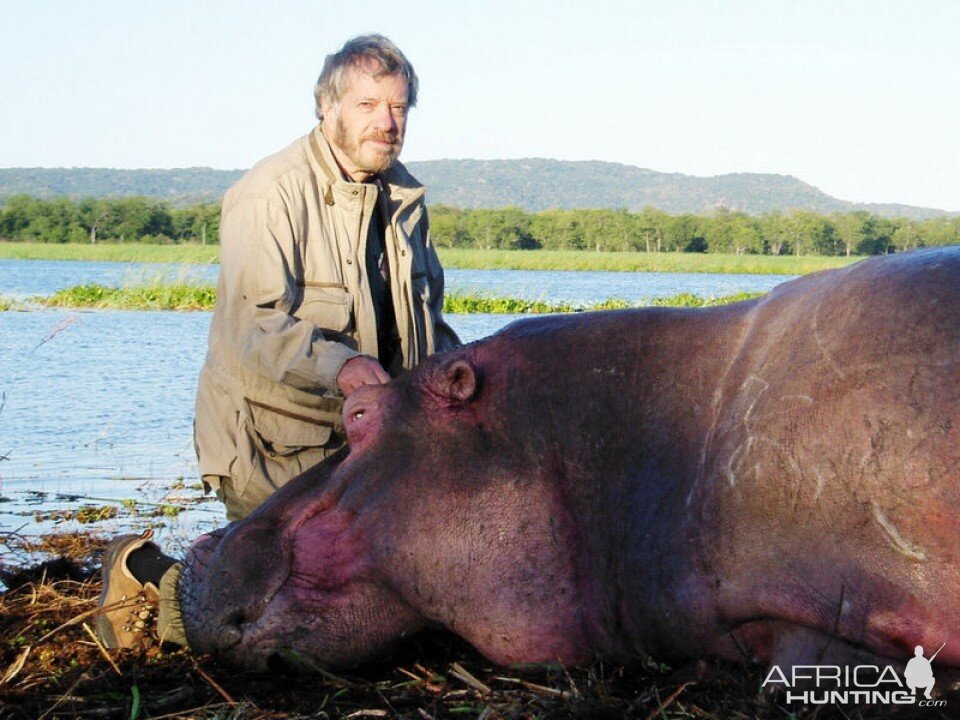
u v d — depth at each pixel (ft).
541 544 8.41
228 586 9.11
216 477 10.93
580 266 147.02
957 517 7.05
